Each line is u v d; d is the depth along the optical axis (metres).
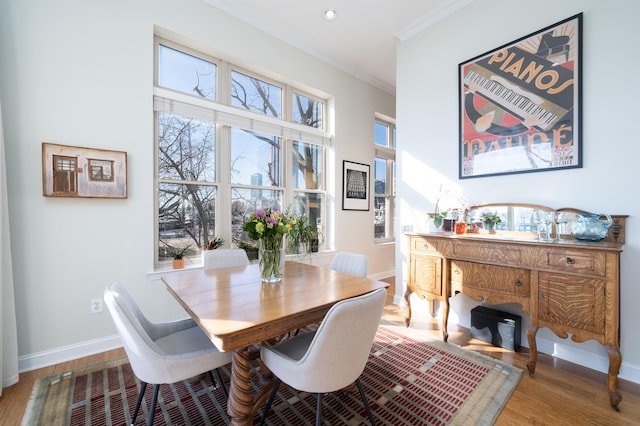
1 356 1.72
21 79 1.92
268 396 1.56
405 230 3.26
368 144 4.41
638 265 1.86
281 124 3.43
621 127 1.92
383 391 1.74
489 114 2.54
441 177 2.92
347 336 1.12
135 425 1.45
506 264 2.02
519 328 2.28
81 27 2.12
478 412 1.56
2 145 1.78
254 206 3.29
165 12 2.50
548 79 2.21
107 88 2.22
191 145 2.83
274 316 1.21
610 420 1.50
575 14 2.09
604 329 1.63
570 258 1.75
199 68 2.87
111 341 2.25
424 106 3.07
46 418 1.50
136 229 2.36
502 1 2.48
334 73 3.91
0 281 1.74
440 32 2.93
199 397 1.69
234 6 2.85
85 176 2.12
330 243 3.99
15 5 1.90
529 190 2.32
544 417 1.53
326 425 1.47
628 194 1.89
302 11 2.93
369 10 2.91
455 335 2.53
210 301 1.39
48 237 2.02
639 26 1.86
